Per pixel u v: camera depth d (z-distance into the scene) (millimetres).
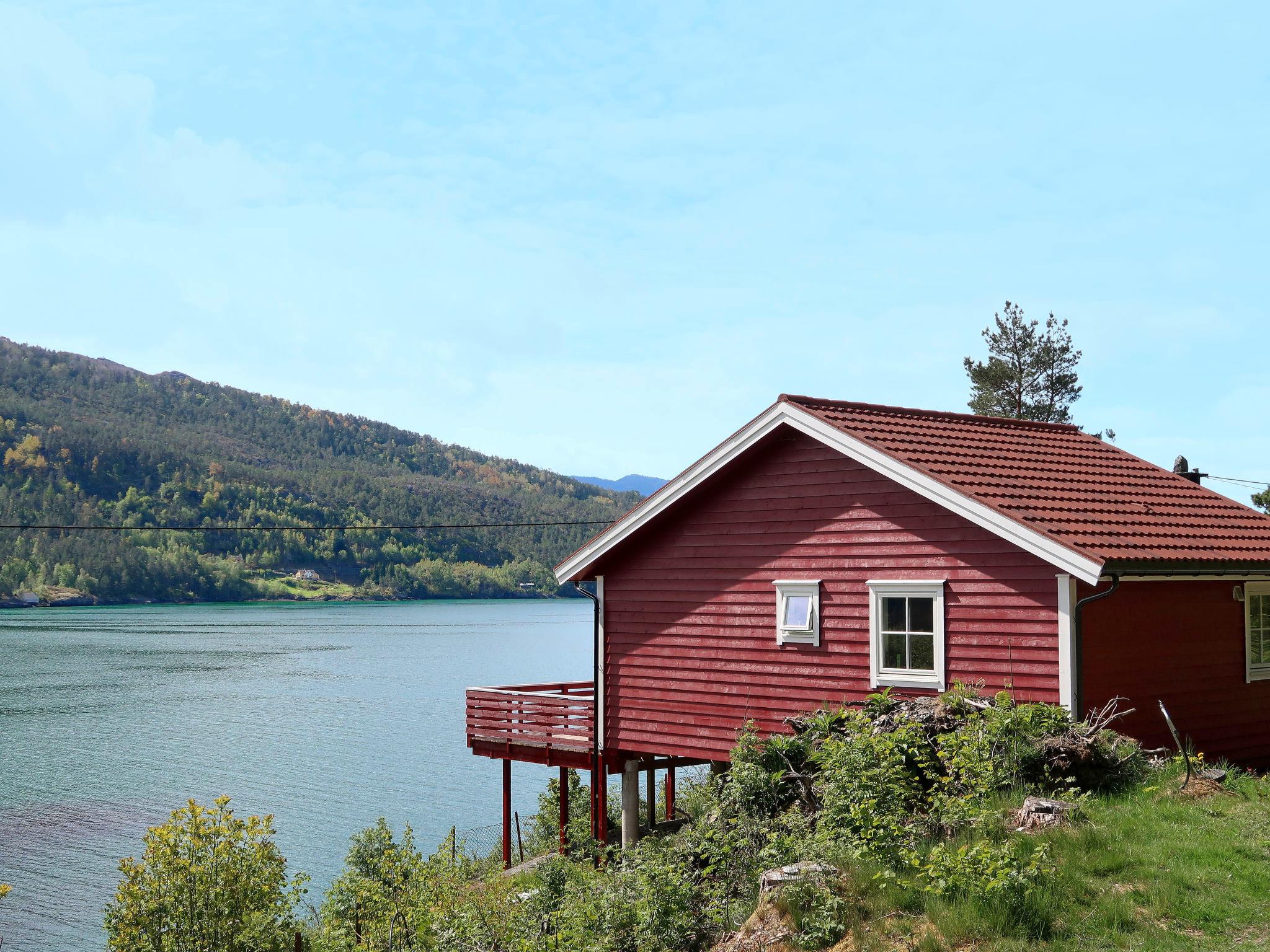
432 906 14062
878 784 10922
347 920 14820
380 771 46062
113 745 52219
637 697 19203
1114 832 9812
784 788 13039
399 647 115250
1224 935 8070
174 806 38844
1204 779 11477
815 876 9539
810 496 16953
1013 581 14438
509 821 21766
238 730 57625
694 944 10172
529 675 84625
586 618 189500
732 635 17875
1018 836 9750
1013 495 15227
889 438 16578
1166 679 14930
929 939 8289
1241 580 16094
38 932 25500
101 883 29672
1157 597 14945
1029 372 44812
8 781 43188
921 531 15531
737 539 17922
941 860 9125
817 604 16672
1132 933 8203
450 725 60281
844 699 16250
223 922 13711
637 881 11250
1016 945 8102
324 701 70312
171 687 77250
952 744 11680
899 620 15703
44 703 67938
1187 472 21594
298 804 39156
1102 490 16812
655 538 19188
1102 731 12016
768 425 17219
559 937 11125
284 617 180000
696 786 25578
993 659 14547
